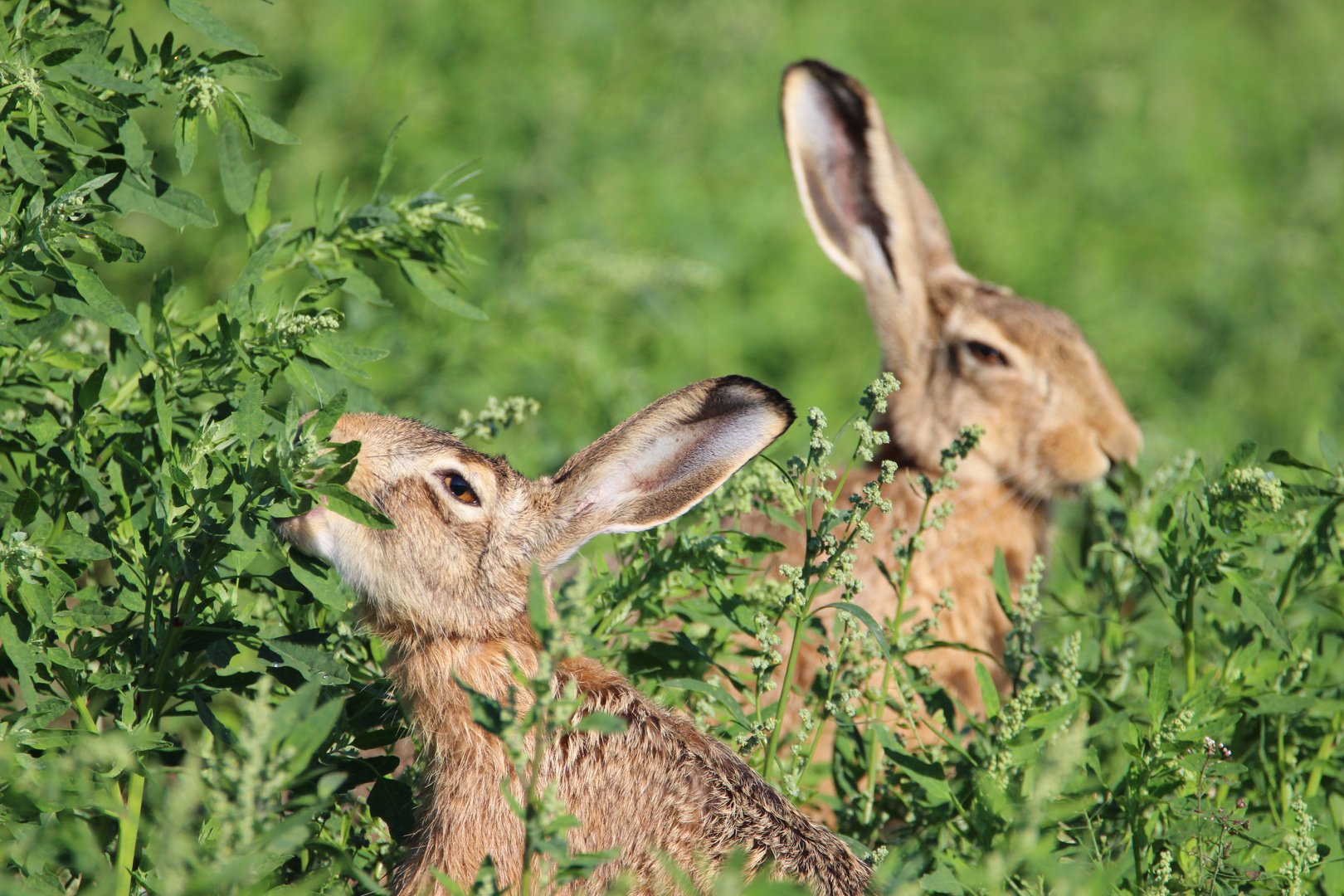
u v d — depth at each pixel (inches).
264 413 253.3
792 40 853.2
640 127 662.5
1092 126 851.4
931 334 430.3
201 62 265.9
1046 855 230.5
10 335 241.6
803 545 383.6
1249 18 1141.7
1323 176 832.9
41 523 235.1
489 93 612.4
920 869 244.7
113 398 272.5
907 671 305.4
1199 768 255.1
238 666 263.4
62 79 249.4
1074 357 414.0
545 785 277.7
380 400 390.9
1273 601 288.0
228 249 480.1
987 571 403.5
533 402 343.9
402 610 298.7
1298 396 597.3
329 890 224.4
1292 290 682.8
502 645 300.7
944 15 1012.5
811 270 653.3
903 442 427.2
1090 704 315.0
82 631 247.8
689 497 314.5
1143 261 729.6
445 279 476.7
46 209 235.6
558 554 320.2
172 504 240.4
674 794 271.3
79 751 206.1
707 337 577.0
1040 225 721.6
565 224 560.4
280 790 184.4
